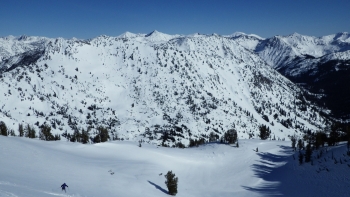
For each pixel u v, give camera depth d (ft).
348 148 212.43
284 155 289.53
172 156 280.51
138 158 257.96
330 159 212.64
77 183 132.05
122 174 185.47
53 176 135.74
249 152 298.35
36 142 253.85
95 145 288.30
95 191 123.44
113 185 148.77
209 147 333.21
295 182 204.03
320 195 169.89
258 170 247.70
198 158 283.38
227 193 195.00
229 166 262.26
